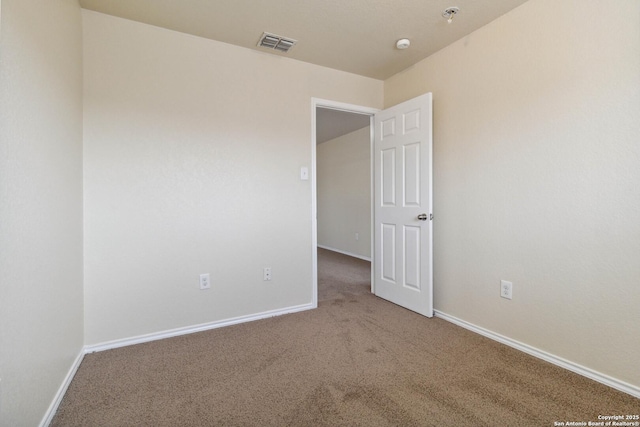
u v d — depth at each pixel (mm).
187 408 1513
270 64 2684
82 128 2035
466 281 2445
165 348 2139
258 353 2061
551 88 1883
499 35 2166
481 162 2309
